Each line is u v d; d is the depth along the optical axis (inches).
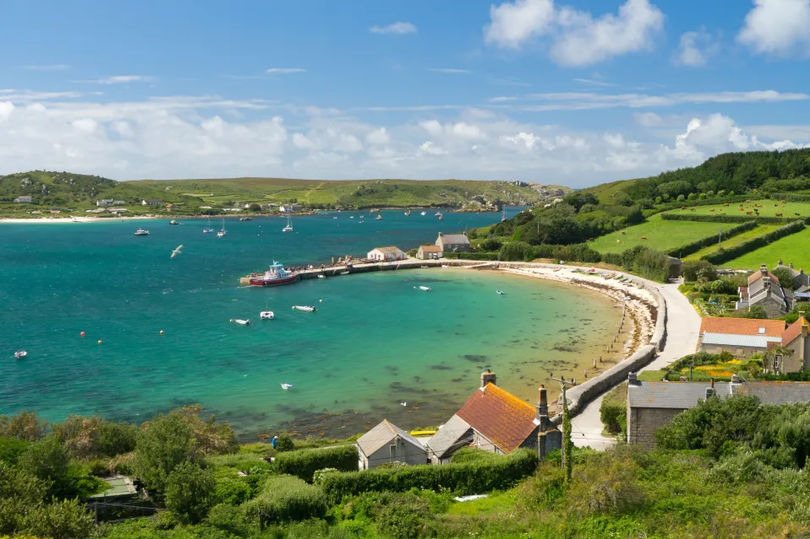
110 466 2011.6
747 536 1305.4
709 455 1936.5
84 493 1743.4
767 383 2380.7
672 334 4771.2
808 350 3307.1
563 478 1715.1
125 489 1807.3
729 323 4072.3
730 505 1497.3
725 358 3831.2
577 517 1523.1
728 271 6752.0
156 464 1739.7
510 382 3846.0
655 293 6299.2
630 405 2385.6
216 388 3777.1
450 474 1936.5
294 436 3048.7
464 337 5009.8
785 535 1291.8
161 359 4372.5
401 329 5300.2
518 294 6983.3
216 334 5103.3
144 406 3464.6
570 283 7731.3
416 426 3157.0
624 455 1833.2
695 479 1692.9
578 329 5270.7
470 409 2541.8
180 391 3715.6
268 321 5610.2
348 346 4744.1
